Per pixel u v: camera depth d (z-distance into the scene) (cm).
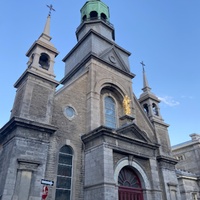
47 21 1789
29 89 1355
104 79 1908
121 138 1457
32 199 1066
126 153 1461
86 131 1555
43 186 1130
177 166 3244
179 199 1750
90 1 2722
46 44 1620
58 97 1536
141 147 1584
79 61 2223
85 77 1842
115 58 2188
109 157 1319
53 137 1357
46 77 1458
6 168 1094
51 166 1262
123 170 1483
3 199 990
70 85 1675
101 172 1257
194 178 2339
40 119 1310
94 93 1736
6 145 1232
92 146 1415
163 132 2127
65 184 1296
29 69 1400
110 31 2538
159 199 1470
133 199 1414
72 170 1358
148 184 1500
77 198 1282
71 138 1450
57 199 1227
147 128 2042
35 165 1150
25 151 1158
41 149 1220
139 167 1520
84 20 2628
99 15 2586
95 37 2198
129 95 2047
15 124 1182
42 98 1388
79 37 2542
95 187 1248
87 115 1633
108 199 1173
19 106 1312
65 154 1385
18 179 1072
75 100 1638
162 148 1980
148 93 2312
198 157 3067
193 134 3275
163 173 1784
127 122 1786
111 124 1803
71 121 1520
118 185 1385
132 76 2181
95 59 1956
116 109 1916
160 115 2244
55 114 1449
